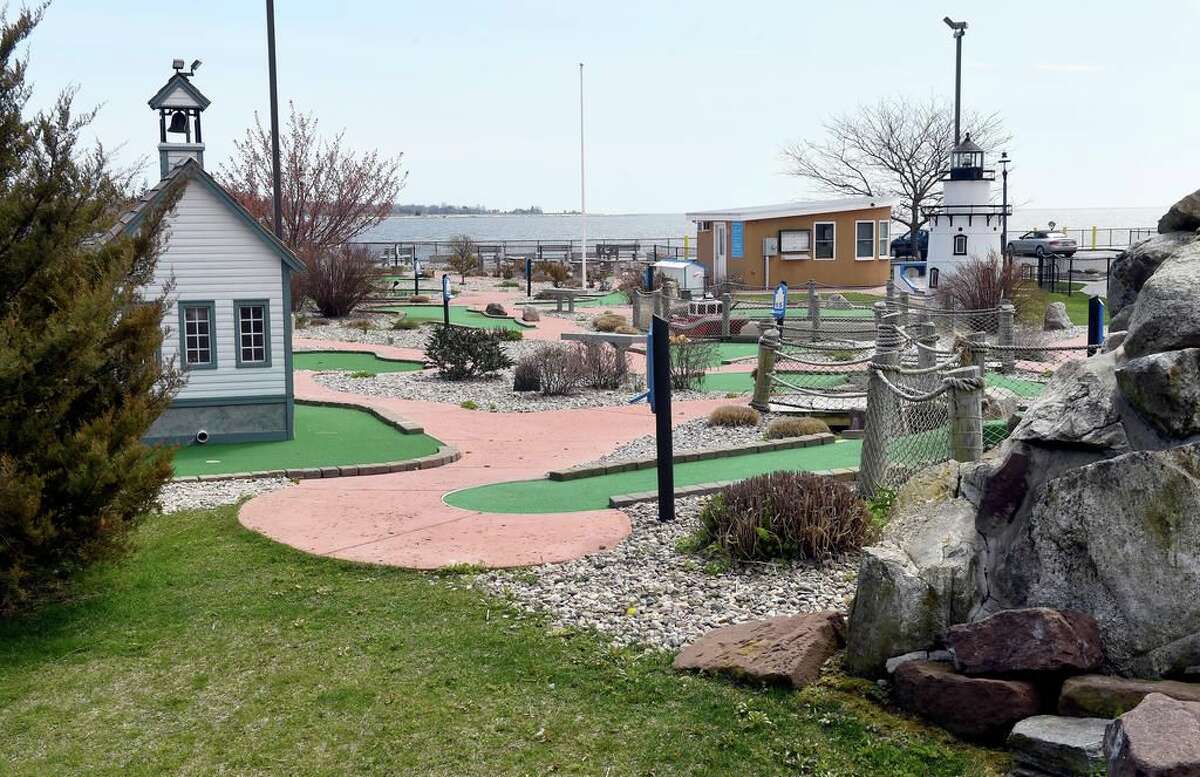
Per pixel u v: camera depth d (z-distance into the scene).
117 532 8.22
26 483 7.67
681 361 20.58
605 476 12.95
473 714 6.43
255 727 6.39
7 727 6.50
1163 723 4.50
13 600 8.46
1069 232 62.22
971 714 5.67
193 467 14.07
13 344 7.73
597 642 7.39
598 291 45.34
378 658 7.29
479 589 8.62
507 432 16.69
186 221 15.43
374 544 9.91
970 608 6.21
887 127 50.25
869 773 5.51
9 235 7.98
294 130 41.69
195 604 8.49
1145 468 5.70
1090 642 5.66
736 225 43.59
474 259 58.59
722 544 8.95
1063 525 5.90
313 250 34.12
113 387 8.52
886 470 10.99
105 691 6.97
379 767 5.90
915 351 19.00
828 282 43.09
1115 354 6.52
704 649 6.93
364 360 25.33
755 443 14.43
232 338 15.73
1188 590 5.60
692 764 5.74
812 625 6.79
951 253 36.91
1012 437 6.74
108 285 8.01
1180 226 7.26
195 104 16.75
